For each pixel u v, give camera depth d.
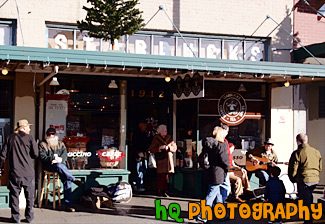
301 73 9.09
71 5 9.98
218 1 11.01
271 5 11.39
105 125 9.93
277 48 11.31
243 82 10.85
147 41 10.59
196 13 10.84
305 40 11.57
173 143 10.11
